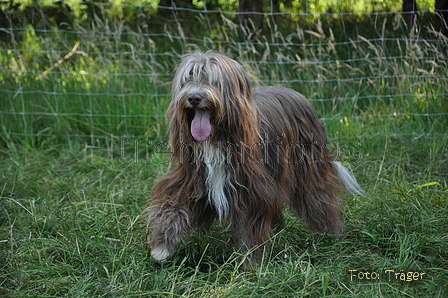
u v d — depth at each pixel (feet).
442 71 22.56
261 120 11.60
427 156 19.16
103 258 12.19
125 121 21.15
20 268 11.45
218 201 11.33
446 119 21.18
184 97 10.46
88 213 14.79
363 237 13.33
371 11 26.89
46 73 22.85
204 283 10.89
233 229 11.66
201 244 12.46
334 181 13.65
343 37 26.35
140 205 15.64
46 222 14.02
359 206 15.20
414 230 13.46
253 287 10.43
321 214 13.17
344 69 24.03
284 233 13.17
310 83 22.65
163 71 23.94
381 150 19.76
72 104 21.93
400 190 15.71
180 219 11.35
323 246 12.97
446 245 12.44
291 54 25.57
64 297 10.44
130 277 11.03
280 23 27.50
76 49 24.94
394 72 22.07
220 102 10.43
